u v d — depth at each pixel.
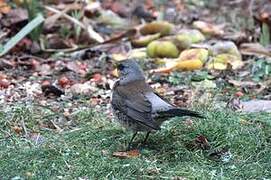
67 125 12.20
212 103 12.85
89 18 18.61
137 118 10.55
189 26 18.86
